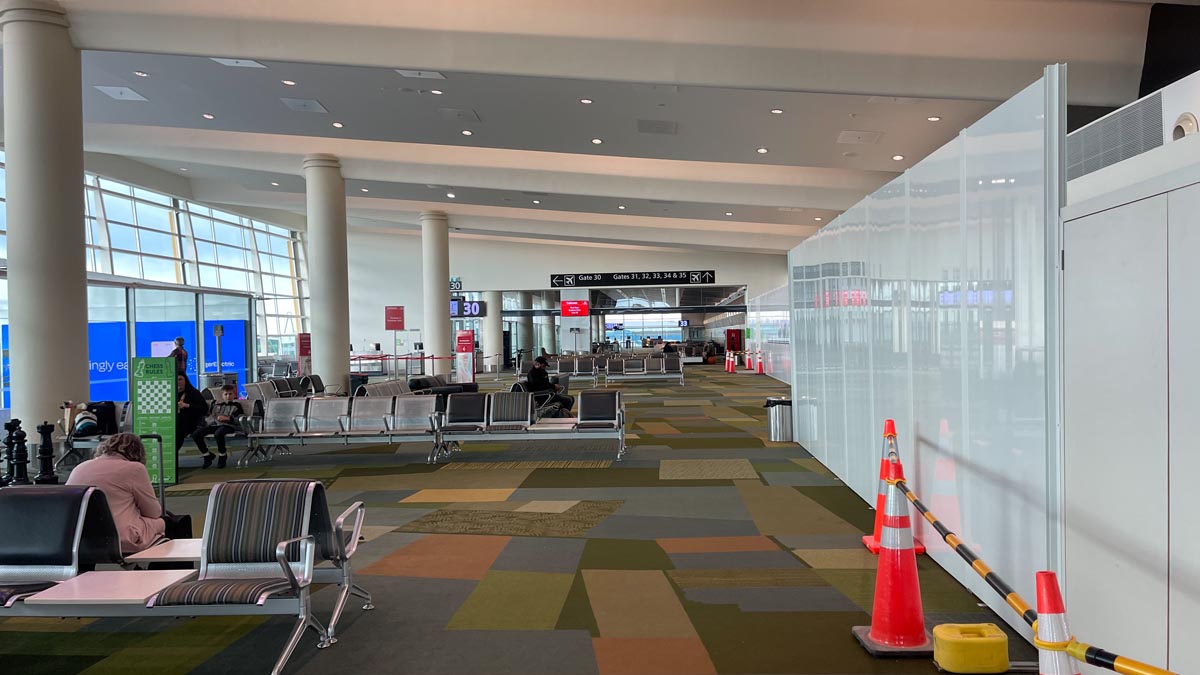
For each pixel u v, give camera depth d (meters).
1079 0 10.29
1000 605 4.35
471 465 10.58
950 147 5.14
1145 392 3.01
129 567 4.88
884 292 6.86
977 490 4.71
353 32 10.66
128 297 16.31
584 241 35.31
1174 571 2.83
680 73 10.55
